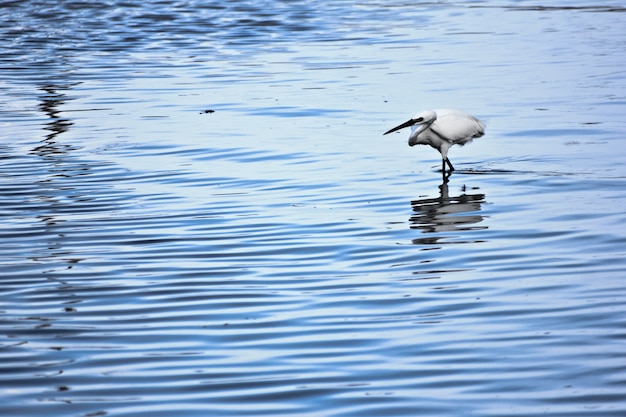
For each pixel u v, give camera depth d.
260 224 14.59
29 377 9.32
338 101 24.28
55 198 16.23
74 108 24.06
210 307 11.19
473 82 26.45
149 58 31.62
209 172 17.86
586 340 9.91
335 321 10.66
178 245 13.62
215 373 9.34
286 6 44.56
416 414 8.38
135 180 17.36
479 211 15.03
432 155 19.02
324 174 17.64
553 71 27.89
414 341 10.02
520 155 18.62
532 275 12.02
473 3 45.81
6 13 42.34
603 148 18.86
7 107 24.27
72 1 45.69
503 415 8.34
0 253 13.38
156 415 8.48
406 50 32.47
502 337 10.07
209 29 37.94
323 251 13.25
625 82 25.89
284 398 8.75
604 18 40.00
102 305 11.33
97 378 9.28
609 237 13.41
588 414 8.33
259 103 24.20
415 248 13.29
